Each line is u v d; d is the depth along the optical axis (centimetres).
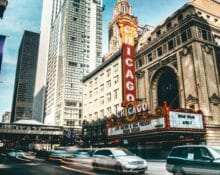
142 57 4050
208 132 2669
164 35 3544
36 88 18312
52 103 10475
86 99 5978
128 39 3856
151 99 3684
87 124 5431
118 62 4609
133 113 3177
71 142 5888
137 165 1349
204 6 3584
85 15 11612
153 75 3688
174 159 1149
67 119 8888
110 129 3622
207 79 2905
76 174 1415
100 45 11344
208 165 959
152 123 2706
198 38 3017
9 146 7975
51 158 2628
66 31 10675
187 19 3147
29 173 1480
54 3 14425
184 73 3098
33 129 5509
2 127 5225
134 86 3656
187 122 2566
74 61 10138
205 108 2745
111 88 4766
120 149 1555
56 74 10569
